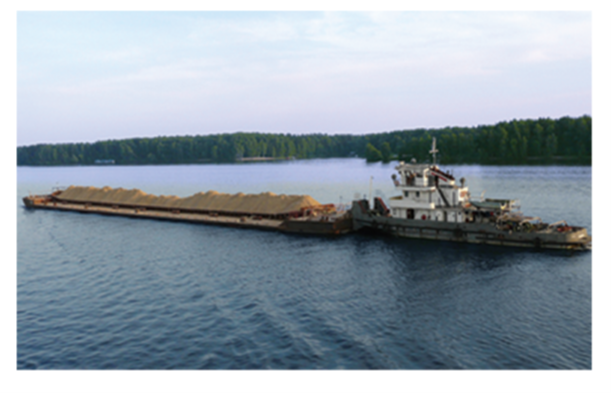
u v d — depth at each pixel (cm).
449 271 5850
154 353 3856
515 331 4112
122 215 11644
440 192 7612
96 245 8081
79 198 14138
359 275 5828
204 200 11569
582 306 4606
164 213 11356
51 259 7119
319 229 8444
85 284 5759
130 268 6444
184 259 6888
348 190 16400
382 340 3991
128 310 4825
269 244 7769
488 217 7425
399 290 5225
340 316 4519
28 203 13825
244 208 10656
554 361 3584
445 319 4403
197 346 3953
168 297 5178
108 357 3809
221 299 5059
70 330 4362
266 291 5291
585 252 6412
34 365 3697
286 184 19675
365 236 8094
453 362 3600
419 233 7700
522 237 6738
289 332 4175
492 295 4981
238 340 4041
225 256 7000
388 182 19050
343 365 3581
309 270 6119
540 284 5259
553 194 12431
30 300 5209
